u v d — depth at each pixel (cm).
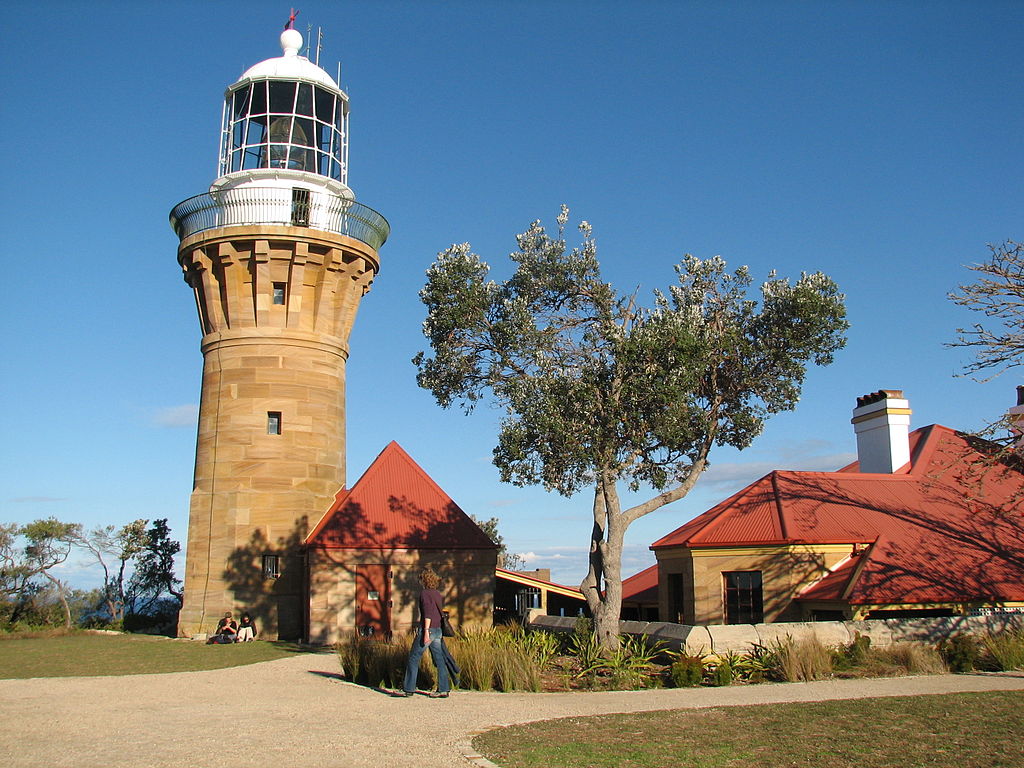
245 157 3759
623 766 1029
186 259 3666
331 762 1034
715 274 2598
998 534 2978
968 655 2100
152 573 4897
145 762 1032
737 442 2522
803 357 2447
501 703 1530
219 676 2016
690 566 2992
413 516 3400
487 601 3319
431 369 2605
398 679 1788
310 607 3130
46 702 1562
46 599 4547
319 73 3862
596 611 2388
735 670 1981
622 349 2223
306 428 3516
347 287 3691
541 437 2280
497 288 2591
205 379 3600
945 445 3488
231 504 3391
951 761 1054
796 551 2836
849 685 1798
